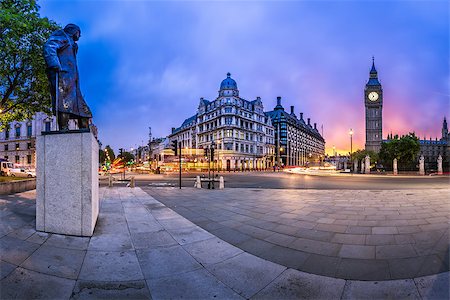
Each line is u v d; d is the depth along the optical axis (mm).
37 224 5395
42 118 51719
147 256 4336
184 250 4664
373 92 119000
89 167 5305
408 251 4637
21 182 12336
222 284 3441
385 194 12953
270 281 3533
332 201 10547
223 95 71000
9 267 3654
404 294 3186
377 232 5867
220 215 7699
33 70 13109
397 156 46094
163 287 3340
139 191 14383
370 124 119688
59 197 5359
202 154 63719
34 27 12219
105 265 3930
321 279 3592
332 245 4992
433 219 7121
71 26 6465
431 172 40656
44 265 3807
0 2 11695
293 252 4621
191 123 90375
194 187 17188
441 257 4328
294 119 121062
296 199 11156
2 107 14523
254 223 6723
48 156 5473
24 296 3000
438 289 3291
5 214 6586
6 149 54688
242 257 4371
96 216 6430
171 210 8391
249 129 76312
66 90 6027
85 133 5355
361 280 3555
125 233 5574
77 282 3387
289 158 106438
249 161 75688
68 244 4758
